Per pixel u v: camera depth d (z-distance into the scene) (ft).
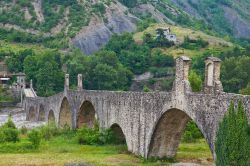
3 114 506.89
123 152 201.77
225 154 120.88
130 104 193.67
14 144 218.18
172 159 183.11
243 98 116.98
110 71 560.61
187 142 247.50
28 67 613.11
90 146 222.69
